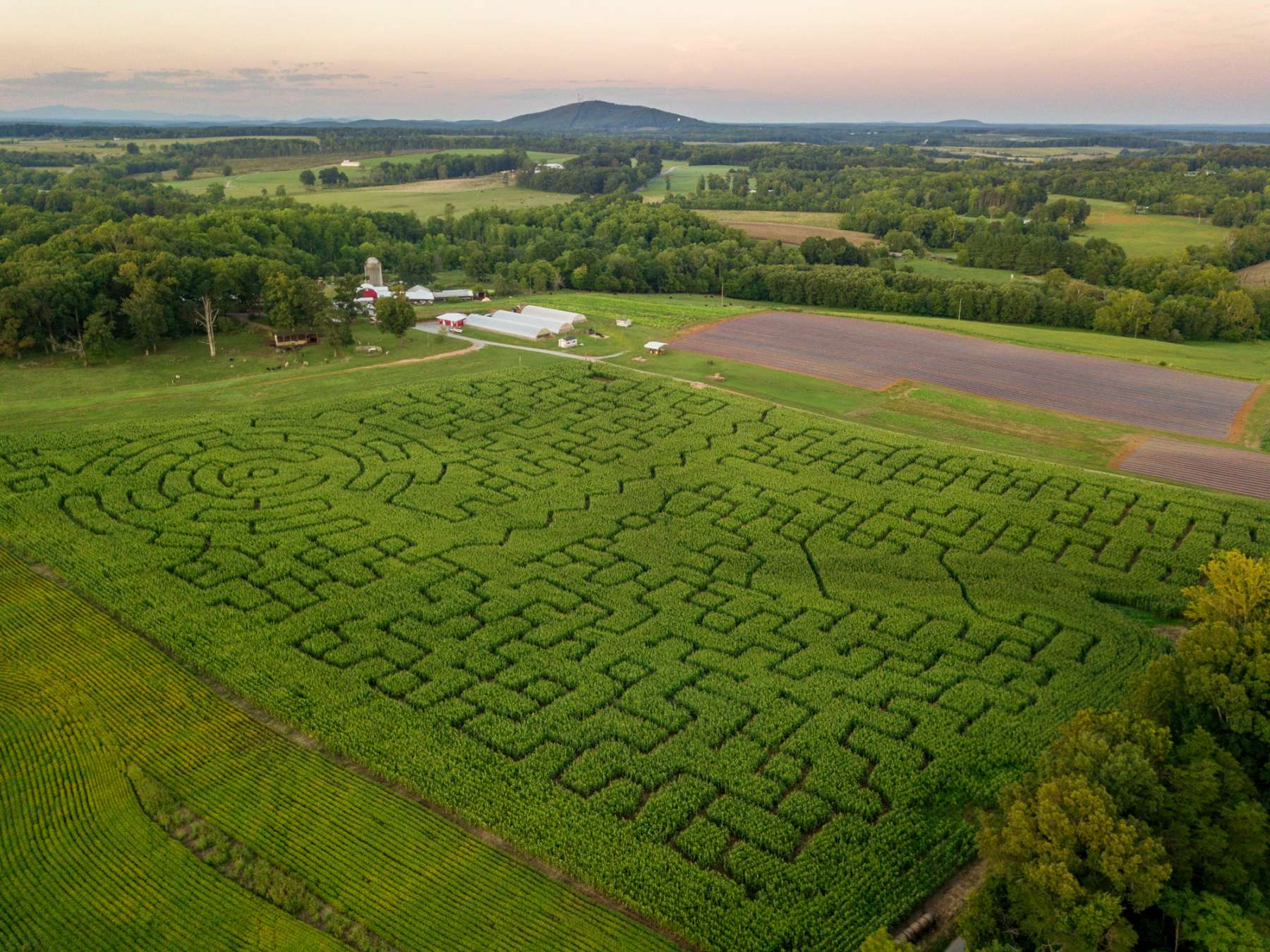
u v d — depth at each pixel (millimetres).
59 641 66125
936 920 45312
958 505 93000
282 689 60688
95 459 94688
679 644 68938
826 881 47031
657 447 108125
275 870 46781
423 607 72312
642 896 45625
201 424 105500
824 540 86312
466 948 42844
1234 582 53062
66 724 57844
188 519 84188
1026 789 44938
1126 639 70062
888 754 56938
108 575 73812
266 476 94375
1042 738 58375
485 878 46844
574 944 43281
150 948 42594
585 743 57312
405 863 47594
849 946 43500
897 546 85125
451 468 99875
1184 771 43938
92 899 45219
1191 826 42469
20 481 89000
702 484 98375
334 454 101062
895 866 47969
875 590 77688
